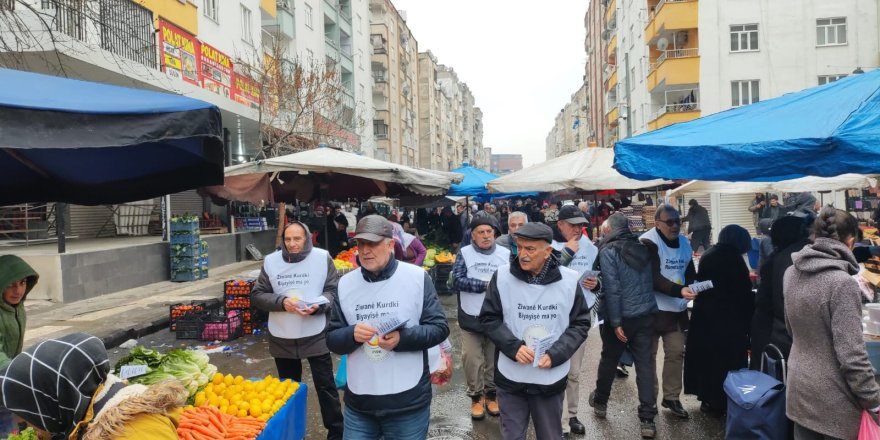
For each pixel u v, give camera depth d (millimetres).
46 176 4094
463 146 107812
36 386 1847
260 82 19078
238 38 21734
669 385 5000
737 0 25844
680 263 4969
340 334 3039
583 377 6379
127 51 12539
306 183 10859
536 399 3322
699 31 26125
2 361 2707
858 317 2773
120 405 1856
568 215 4836
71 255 10516
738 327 4828
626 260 4566
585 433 4691
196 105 2527
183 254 13305
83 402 1908
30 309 9656
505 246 5465
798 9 25469
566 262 4855
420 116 70188
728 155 3307
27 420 1876
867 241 8586
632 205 24906
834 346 2807
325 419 4395
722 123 3877
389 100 49312
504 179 7832
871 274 5910
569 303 3289
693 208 16391
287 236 4441
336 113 26328
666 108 27250
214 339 8148
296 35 28469
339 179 10844
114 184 4121
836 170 2975
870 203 16469
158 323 8891
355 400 3119
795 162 3090
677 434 4629
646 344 4598
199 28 18516
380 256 3121
